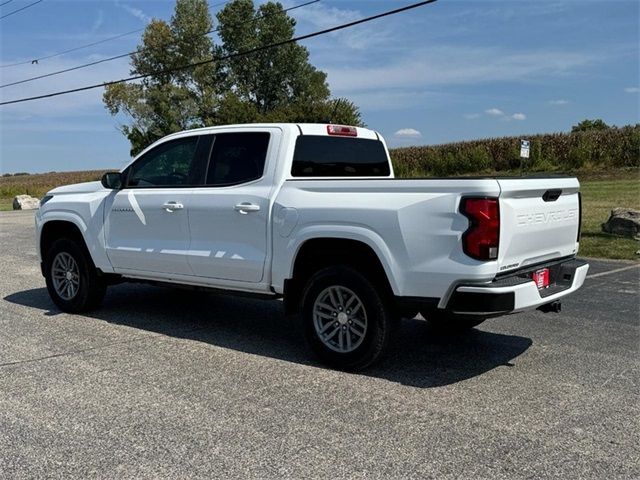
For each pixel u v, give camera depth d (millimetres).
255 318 6773
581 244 11469
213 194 5605
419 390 4484
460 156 40594
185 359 5254
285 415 4027
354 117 41500
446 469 3289
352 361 4855
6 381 4707
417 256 4418
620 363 5074
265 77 69875
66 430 3822
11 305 7488
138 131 56750
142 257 6184
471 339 5863
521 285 4312
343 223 4746
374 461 3383
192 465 3355
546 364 5066
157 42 58031
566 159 36594
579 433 3730
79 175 85125
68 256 6969
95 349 5559
